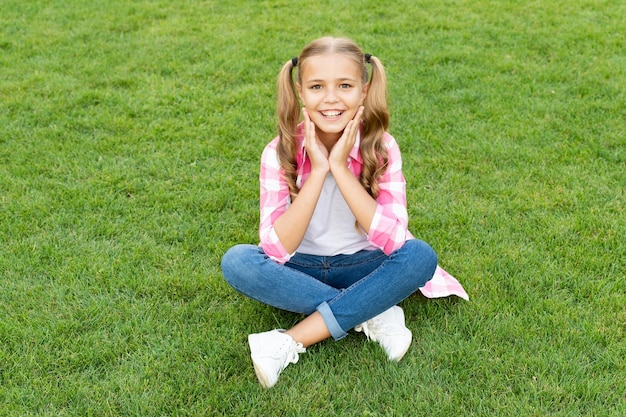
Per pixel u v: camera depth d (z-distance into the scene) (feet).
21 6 20.66
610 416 7.18
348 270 8.57
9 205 11.23
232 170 12.44
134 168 12.42
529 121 13.91
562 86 15.39
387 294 7.88
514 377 7.72
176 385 7.75
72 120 14.11
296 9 20.40
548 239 10.23
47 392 7.64
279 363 7.73
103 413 7.40
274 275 7.97
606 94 14.98
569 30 18.39
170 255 10.08
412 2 20.77
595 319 8.60
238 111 14.55
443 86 15.58
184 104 14.78
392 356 8.02
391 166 8.39
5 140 13.33
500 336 8.32
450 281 9.02
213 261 9.96
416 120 14.05
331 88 7.84
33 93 15.31
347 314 7.90
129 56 17.34
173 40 18.25
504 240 10.23
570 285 9.30
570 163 12.38
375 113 8.23
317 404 7.48
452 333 8.50
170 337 8.48
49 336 8.43
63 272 9.63
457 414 7.31
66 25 19.30
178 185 11.87
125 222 10.86
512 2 20.58
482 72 16.19
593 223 10.57
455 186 11.80
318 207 8.45
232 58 17.12
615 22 18.89
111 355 8.17
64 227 10.75
